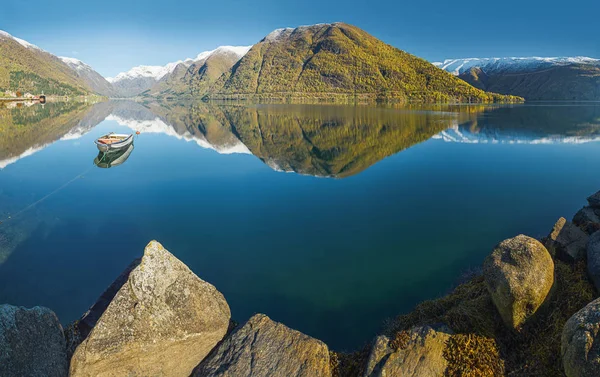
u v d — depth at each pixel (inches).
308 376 330.0
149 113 4060.0
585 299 368.8
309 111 4306.1
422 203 913.5
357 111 4266.7
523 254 356.2
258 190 1031.0
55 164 1349.7
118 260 631.2
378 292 525.7
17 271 592.4
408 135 2164.1
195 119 3294.8
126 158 1469.0
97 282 567.2
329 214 839.7
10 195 976.9
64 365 343.9
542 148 1672.0
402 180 1139.3
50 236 721.6
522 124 2684.5
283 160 1459.2
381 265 603.8
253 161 1433.3
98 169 1272.1
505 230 738.2
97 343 325.4
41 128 2413.9
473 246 667.4
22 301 517.7
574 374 267.9
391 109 4685.0
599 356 254.5
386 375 323.0
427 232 735.1
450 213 840.3
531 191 1008.2
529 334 346.0
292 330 370.0
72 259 631.8
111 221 796.0
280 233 735.7
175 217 820.6
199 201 929.5
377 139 2016.5
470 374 322.0
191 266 607.5
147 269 362.6
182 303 367.9
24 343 318.7
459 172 1238.9
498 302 354.9
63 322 479.8
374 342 357.1
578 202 906.1
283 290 535.8
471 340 346.3
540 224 768.3
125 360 331.3
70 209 872.3
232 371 332.8
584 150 1606.8
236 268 600.1
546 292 348.2
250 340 358.6
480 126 2588.6
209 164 1370.6
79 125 2655.0
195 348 364.2
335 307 493.4
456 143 1850.4
